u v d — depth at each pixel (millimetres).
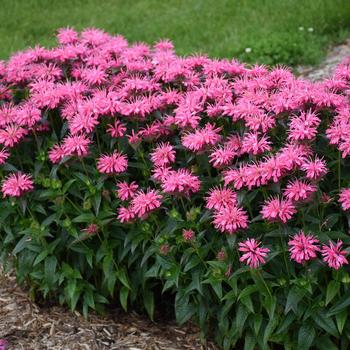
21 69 1930
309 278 1479
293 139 1539
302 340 1531
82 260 1759
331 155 1581
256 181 1470
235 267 1566
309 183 1494
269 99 1664
